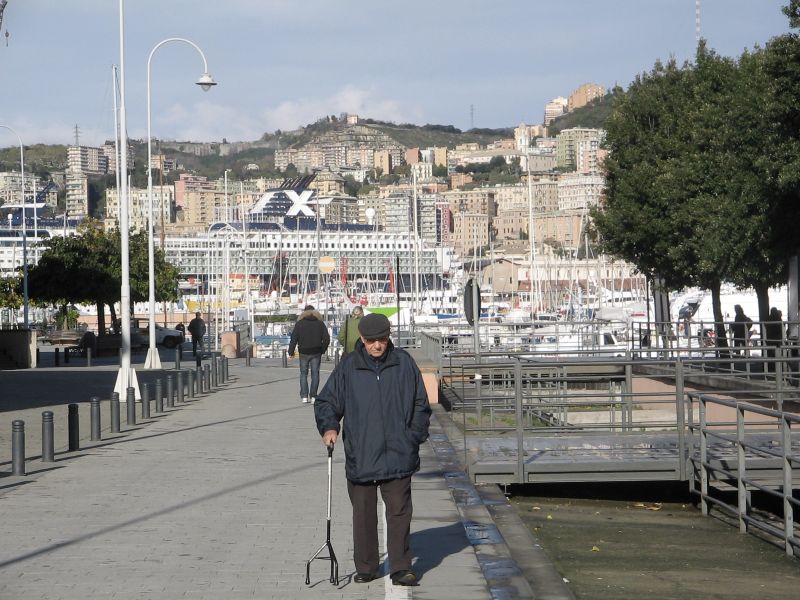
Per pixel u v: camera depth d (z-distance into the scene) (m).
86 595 8.47
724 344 39.09
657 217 40.03
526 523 15.33
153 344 41.56
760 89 32.94
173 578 9.02
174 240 151.75
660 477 16.50
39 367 45.78
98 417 18.83
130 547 10.23
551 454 17.47
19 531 10.97
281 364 50.56
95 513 11.95
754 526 14.39
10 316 102.38
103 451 17.41
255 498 12.92
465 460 16.50
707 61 40.59
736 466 16.27
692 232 38.34
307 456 16.80
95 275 62.09
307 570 8.80
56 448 17.91
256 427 21.14
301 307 117.81
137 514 11.90
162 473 14.97
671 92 41.34
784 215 31.23
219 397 28.81
